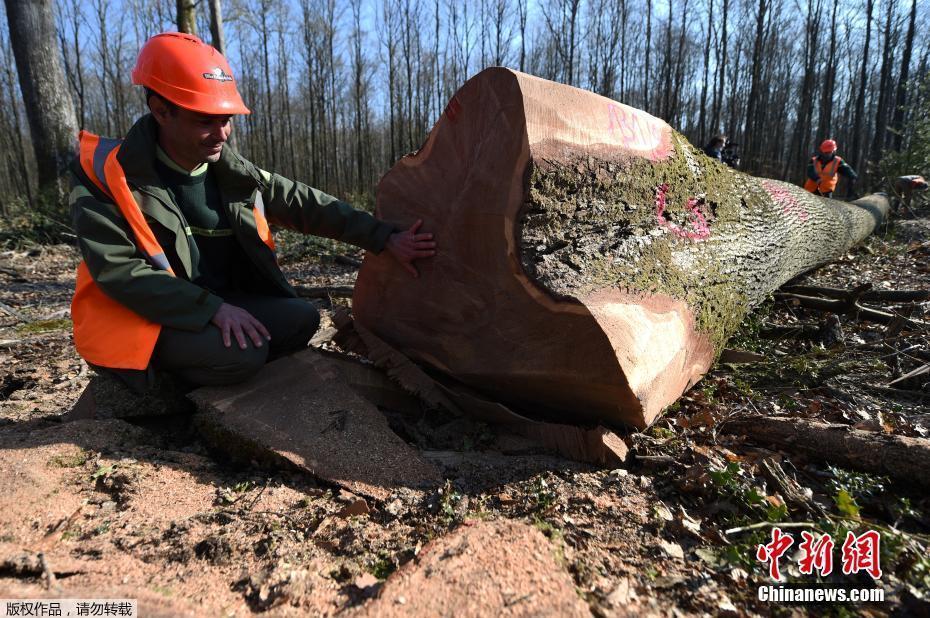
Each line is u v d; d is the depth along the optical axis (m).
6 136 29.30
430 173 2.30
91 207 2.01
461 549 1.41
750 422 2.24
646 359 2.02
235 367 2.18
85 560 1.48
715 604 1.38
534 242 1.96
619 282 2.10
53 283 6.96
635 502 1.82
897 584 1.45
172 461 2.03
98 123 33.25
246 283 2.61
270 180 2.48
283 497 1.83
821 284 4.96
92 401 2.30
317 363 2.41
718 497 1.83
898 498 1.82
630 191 2.30
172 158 2.20
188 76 1.97
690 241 2.67
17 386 3.16
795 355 3.13
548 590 1.27
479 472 2.01
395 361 2.47
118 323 2.09
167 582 1.42
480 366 2.22
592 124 2.15
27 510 1.65
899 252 6.05
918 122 9.57
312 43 28.41
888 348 3.11
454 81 29.28
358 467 1.96
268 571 1.47
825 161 9.25
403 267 2.39
